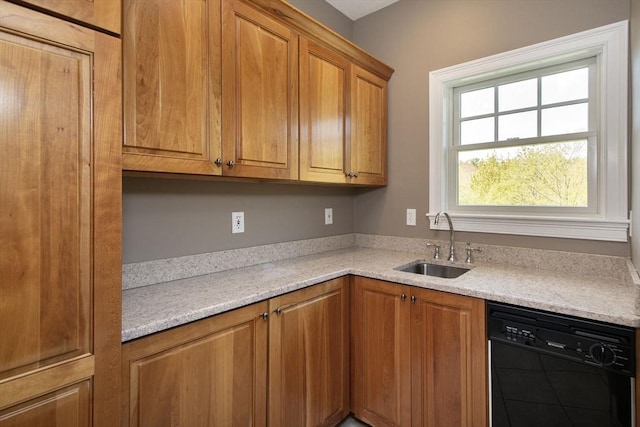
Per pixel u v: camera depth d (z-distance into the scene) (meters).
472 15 2.06
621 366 1.11
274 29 1.62
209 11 1.34
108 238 0.90
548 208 1.88
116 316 0.92
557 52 1.77
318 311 1.65
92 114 0.86
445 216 2.16
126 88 1.10
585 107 1.77
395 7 2.42
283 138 1.67
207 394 1.18
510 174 2.02
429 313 1.56
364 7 2.48
